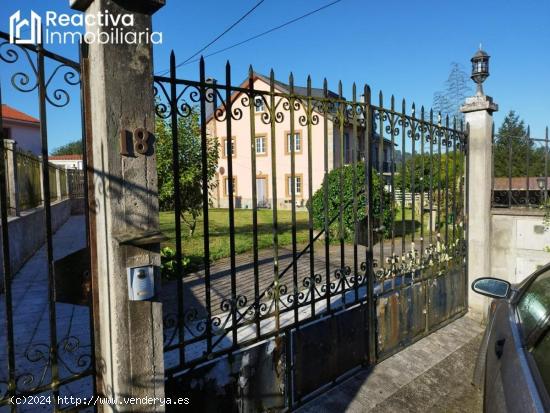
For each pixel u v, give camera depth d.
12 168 6.95
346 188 9.11
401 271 4.03
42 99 1.76
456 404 3.27
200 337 2.41
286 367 2.91
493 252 5.23
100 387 2.02
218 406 2.50
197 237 9.57
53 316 1.86
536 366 1.94
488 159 5.05
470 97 5.04
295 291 2.96
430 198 4.39
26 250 7.30
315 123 3.03
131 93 1.87
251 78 2.60
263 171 21.28
